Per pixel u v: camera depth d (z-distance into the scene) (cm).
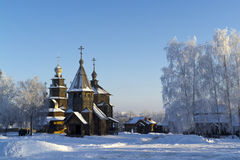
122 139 4272
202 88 3994
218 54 4034
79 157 2042
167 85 4081
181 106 3950
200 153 2192
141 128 8938
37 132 6812
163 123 4122
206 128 4075
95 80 6650
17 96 6438
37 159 1981
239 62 3947
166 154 2170
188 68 4100
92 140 3991
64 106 7962
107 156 2084
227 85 3931
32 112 5547
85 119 5288
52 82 8106
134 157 2011
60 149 2566
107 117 6106
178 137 3709
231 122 3925
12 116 6075
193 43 4247
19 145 2447
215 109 4031
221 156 1989
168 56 4234
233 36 4116
